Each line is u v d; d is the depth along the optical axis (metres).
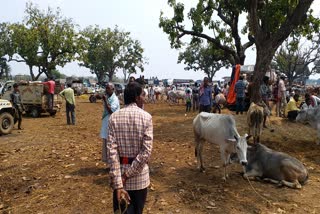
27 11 41.81
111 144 3.94
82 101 38.31
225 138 7.46
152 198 6.68
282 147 11.21
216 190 7.18
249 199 6.78
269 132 13.03
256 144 8.38
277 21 20.22
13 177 8.22
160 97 42.28
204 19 25.81
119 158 4.01
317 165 9.38
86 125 17.34
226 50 25.70
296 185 7.42
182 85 51.09
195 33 25.59
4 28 47.62
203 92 12.42
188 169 8.67
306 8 12.98
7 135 14.05
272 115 17.11
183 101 35.62
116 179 3.82
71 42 42.50
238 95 17.47
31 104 21.11
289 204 6.59
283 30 13.22
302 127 14.21
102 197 6.75
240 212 6.18
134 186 3.97
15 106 15.34
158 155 10.08
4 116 14.22
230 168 8.83
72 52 43.53
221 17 24.97
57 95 22.69
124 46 66.12
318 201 6.76
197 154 8.55
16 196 7.12
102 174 8.18
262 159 8.02
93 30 64.25
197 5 25.23
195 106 24.94
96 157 9.82
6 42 47.16
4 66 64.94
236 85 17.50
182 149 10.88
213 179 7.90
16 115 15.22
